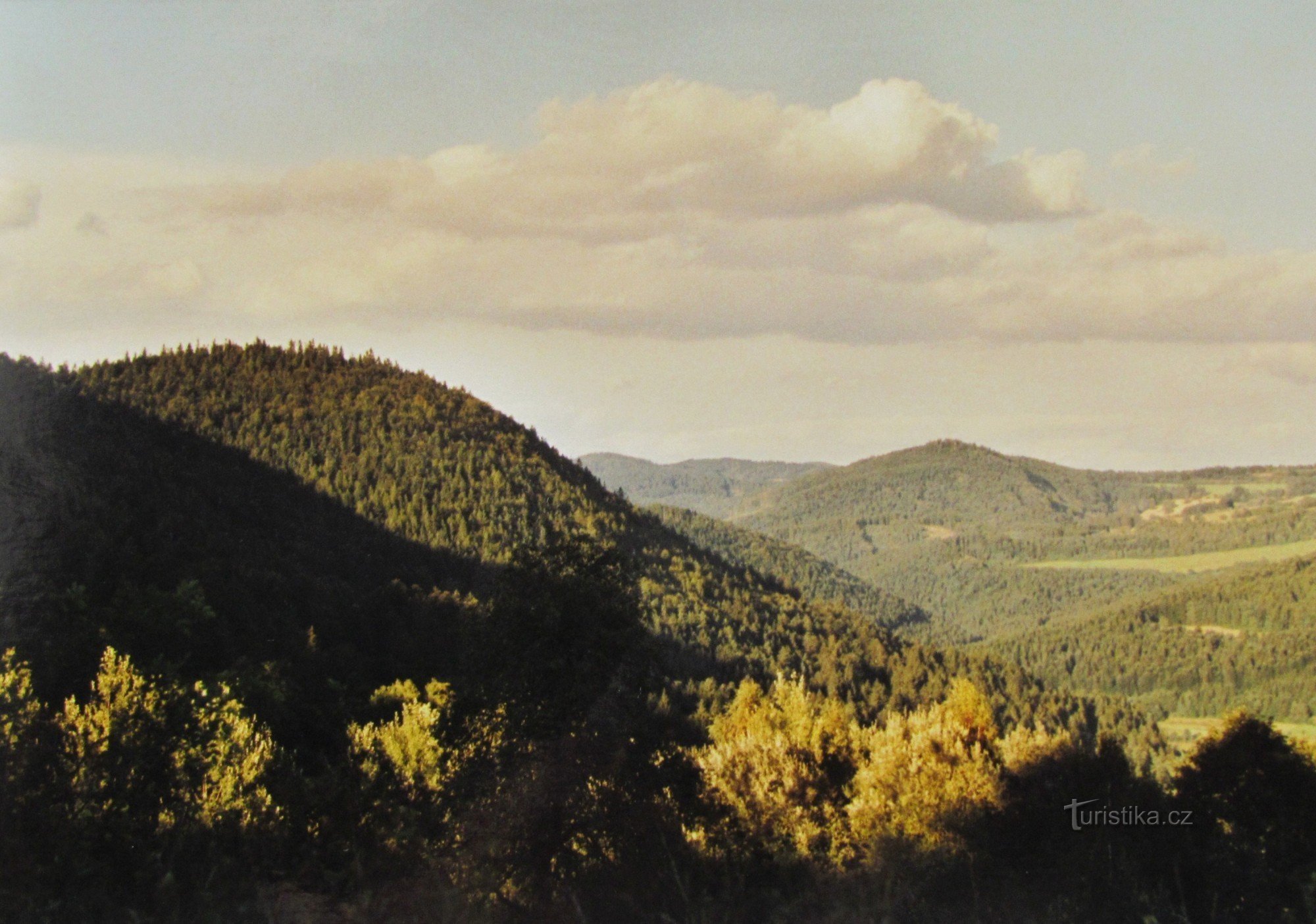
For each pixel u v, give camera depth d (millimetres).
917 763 21672
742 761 23375
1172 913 10422
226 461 141375
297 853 13227
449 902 10703
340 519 139750
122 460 90875
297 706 44188
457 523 154125
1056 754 17562
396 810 15477
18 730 12828
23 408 79000
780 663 121188
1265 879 11602
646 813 14195
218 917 10148
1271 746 15344
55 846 10719
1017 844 13328
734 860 13078
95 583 48781
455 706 17703
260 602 68500
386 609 85562
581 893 11617
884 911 10336
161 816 12594
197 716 16156
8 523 48688
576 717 16172
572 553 18141
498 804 13898
